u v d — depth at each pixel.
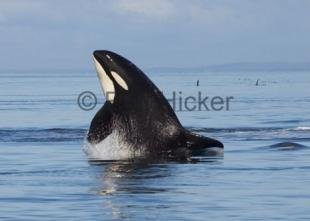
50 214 45.53
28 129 113.81
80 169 64.88
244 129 108.50
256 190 52.97
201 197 50.34
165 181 57.16
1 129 115.12
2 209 47.09
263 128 111.19
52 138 96.38
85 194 51.72
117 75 75.00
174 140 72.88
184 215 45.00
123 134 74.38
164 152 72.81
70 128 116.50
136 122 73.88
